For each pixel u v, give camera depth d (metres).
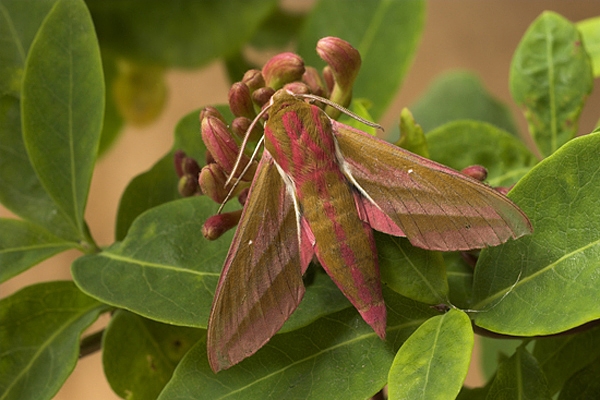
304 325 0.25
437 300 0.25
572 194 0.24
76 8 0.27
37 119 0.27
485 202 0.24
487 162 0.29
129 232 0.26
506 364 0.25
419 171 0.25
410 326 0.25
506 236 0.24
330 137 0.25
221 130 0.25
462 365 0.24
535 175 0.24
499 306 0.24
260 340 0.24
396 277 0.25
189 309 0.25
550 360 0.27
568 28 0.28
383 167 0.25
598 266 0.24
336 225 0.25
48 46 0.27
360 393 0.24
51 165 0.28
